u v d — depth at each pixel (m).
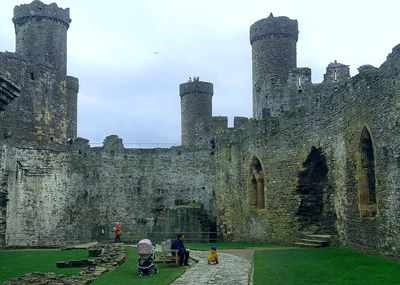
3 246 35.03
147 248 18.94
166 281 16.80
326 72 43.59
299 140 30.50
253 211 34.91
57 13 43.97
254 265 19.73
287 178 31.47
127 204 49.19
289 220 31.06
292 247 28.34
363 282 15.02
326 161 27.78
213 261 21.44
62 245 37.41
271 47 48.81
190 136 61.84
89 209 47.25
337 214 26.67
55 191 41.38
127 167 49.78
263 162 33.88
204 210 45.50
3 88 14.30
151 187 49.78
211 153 50.00
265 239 33.38
